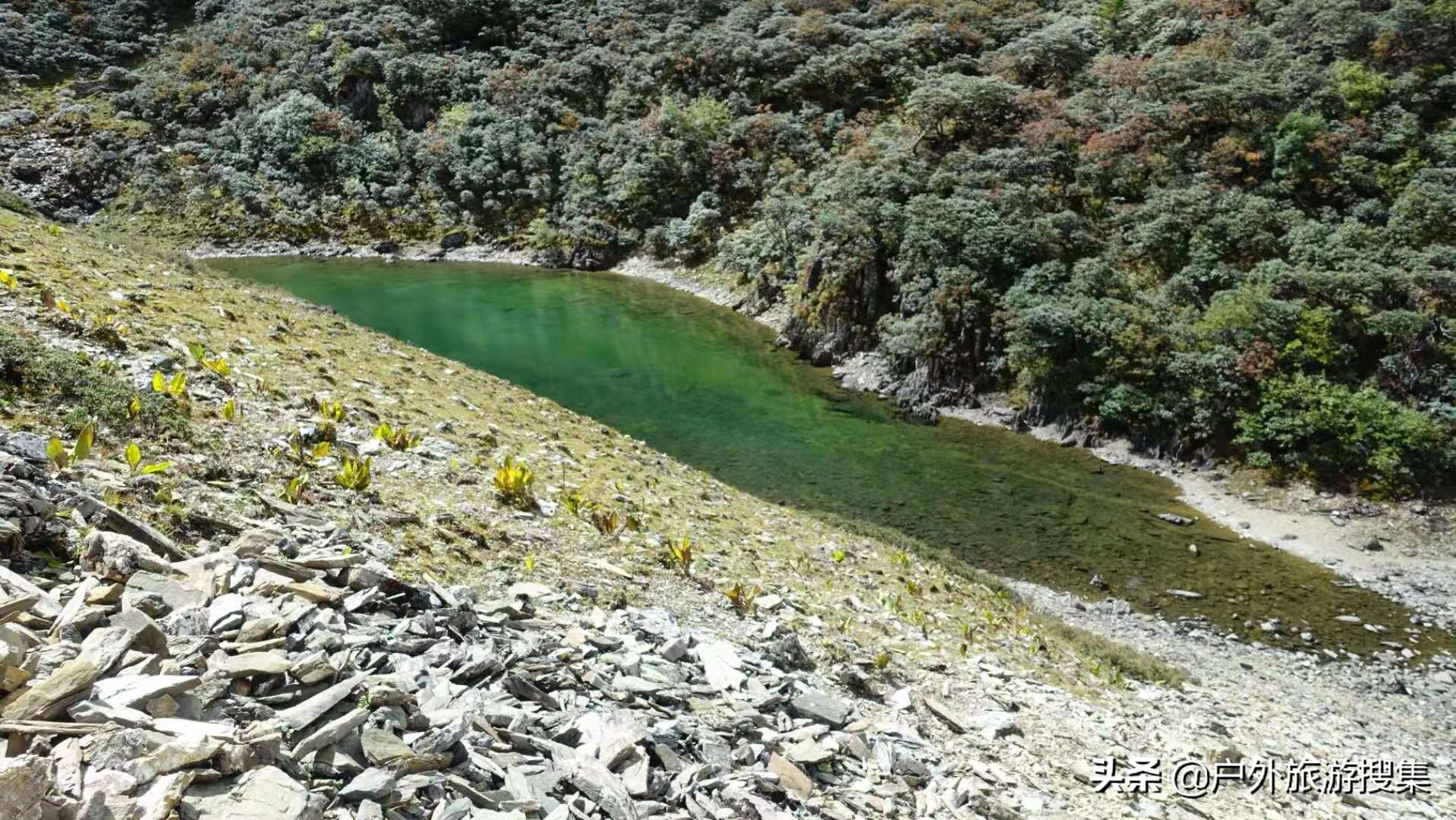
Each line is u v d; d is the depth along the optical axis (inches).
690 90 2807.6
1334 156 1588.3
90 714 187.0
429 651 285.9
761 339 1852.9
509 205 2768.2
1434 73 1732.3
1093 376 1338.6
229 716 213.3
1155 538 1025.5
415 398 716.0
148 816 165.5
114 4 3302.2
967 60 2397.9
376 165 2797.7
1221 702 649.6
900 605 623.8
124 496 319.9
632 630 395.9
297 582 294.7
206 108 2930.6
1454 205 1379.2
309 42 3134.8
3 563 236.7
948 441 1315.2
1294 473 1162.6
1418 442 1115.9
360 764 215.2
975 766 399.5
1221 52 1958.7
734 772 292.2
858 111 2541.8
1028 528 1030.4
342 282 2236.7
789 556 655.1
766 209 2159.2
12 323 490.0
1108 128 1781.5
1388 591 935.0
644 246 2551.7
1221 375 1243.2
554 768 247.1
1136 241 1524.4
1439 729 682.2
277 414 518.9
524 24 3253.0
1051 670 600.4
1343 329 1266.0
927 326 1488.7
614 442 865.5
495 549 443.5
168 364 519.5
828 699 391.9
